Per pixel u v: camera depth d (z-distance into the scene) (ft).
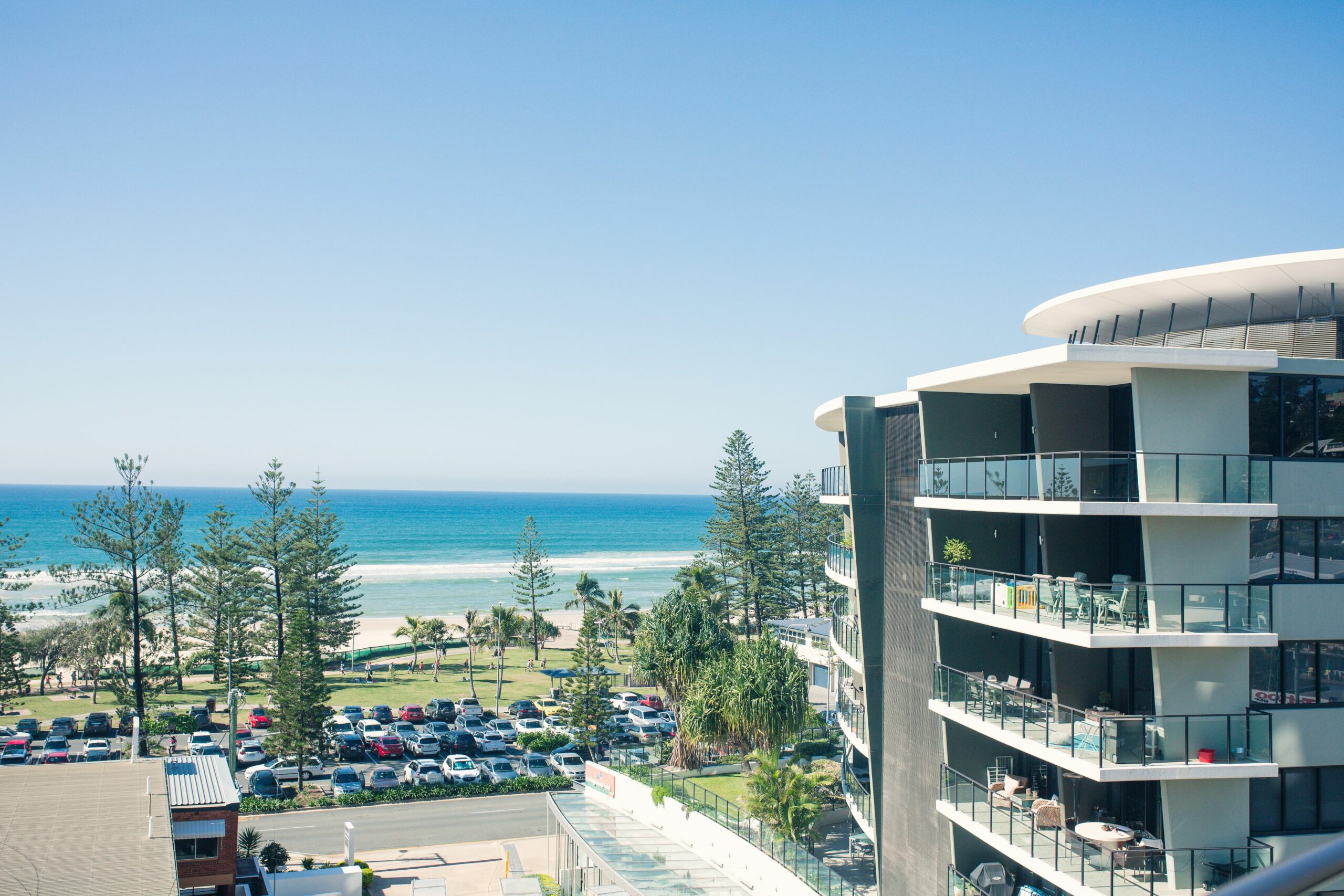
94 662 202.18
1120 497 54.85
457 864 106.73
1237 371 53.93
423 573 490.08
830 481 88.99
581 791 132.77
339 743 153.38
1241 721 53.36
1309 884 6.00
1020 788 64.69
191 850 76.74
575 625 338.34
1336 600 55.31
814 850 91.71
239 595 209.97
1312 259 56.29
